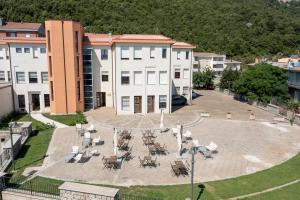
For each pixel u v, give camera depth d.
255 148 23.52
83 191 13.08
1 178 15.10
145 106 34.75
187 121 31.42
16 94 35.59
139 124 29.88
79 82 35.44
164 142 24.52
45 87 36.22
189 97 45.31
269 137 26.80
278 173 18.50
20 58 35.00
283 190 16.09
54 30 33.12
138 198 14.50
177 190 15.88
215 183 16.86
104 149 22.64
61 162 19.97
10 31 44.97
